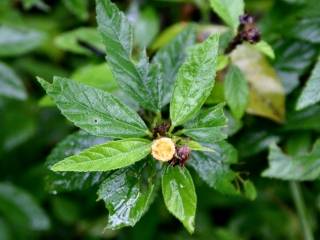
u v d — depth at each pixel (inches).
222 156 13.2
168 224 22.3
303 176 14.8
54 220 23.1
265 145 16.2
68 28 23.0
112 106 11.4
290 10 16.5
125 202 11.4
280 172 14.9
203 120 11.5
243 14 13.9
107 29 12.4
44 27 23.0
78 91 11.3
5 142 22.3
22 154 23.1
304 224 17.6
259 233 22.4
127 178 11.6
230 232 21.0
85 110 11.3
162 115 13.7
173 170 11.2
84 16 19.2
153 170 11.8
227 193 13.5
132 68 12.4
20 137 22.5
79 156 10.6
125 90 12.4
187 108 11.4
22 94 19.7
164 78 14.2
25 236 22.3
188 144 11.3
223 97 14.6
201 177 13.2
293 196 18.5
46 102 15.9
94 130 11.3
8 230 21.9
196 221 22.1
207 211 22.3
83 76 14.7
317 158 14.8
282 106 15.6
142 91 12.4
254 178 17.0
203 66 11.3
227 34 14.8
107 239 22.0
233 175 13.3
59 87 11.2
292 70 16.5
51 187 13.2
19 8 23.0
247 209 22.2
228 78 14.2
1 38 19.6
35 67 23.0
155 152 10.9
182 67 11.4
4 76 19.6
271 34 16.7
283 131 16.2
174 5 20.0
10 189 21.5
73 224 22.7
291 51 16.6
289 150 16.0
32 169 22.5
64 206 22.3
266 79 15.7
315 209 20.1
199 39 16.7
